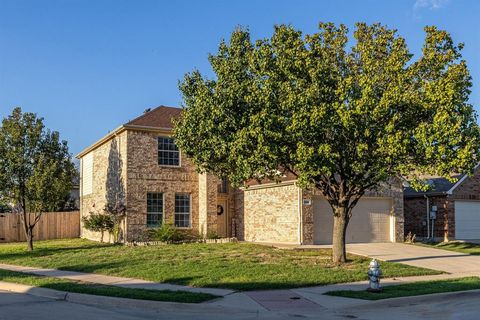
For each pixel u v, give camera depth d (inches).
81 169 1393.9
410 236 1109.1
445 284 573.9
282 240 1045.8
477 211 1224.2
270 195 1088.2
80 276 641.6
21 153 979.9
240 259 741.9
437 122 587.5
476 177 1228.5
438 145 598.2
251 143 649.6
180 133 740.7
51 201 989.8
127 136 1075.9
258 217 1122.7
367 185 719.7
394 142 596.7
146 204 1084.5
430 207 1212.5
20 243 1205.7
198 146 731.4
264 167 676.7
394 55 629.9
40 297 530.6
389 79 642.2
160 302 465.4
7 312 438.0
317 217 1024.2
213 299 489.7
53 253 922.1
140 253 823.7
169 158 1127.6
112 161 1152.2
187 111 727.1
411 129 621.6
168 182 1113.4
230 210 1195.3
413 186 650.2
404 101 606.2
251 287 546.3
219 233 1178.0
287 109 630.5
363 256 826.2
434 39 642.2
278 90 644.1
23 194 994.7
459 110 617.6
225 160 748.0
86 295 498.3
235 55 694.5
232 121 669.3
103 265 712.4
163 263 706.8
